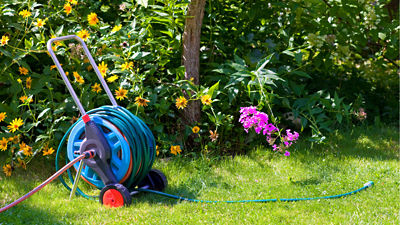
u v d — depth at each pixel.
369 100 6.67
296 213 3.42
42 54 4.93
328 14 5.81
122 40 4.79
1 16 4.77
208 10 5.23
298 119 6.08
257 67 4.73
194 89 4.79
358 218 3.30
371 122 6.40
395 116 6.57
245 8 5.59
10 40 4.86
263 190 3.96
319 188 3.96
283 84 5.12
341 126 5.95
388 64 6.81
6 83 4.70
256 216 3.34
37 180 4.14
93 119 3.65
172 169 4.42
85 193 3.95
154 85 5.03
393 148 5.27
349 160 4.75
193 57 4.93
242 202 3.64
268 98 4.75
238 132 5.17
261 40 5.68
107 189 3.56
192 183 4.12
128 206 3.52
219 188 4.02
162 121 5.14
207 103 4.49
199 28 4.88
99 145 3.55
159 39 5.07
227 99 5.10
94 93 4.58
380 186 4.02
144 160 3.69
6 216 3.26
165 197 3.83
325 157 4.84
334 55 5.70
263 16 5.56
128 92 4.69
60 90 5.02
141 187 3.98
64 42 4.95
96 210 3.47
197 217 3.31
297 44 5.60
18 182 4.05
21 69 4.51
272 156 4.88
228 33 5.53
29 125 4.31
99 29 4.73
